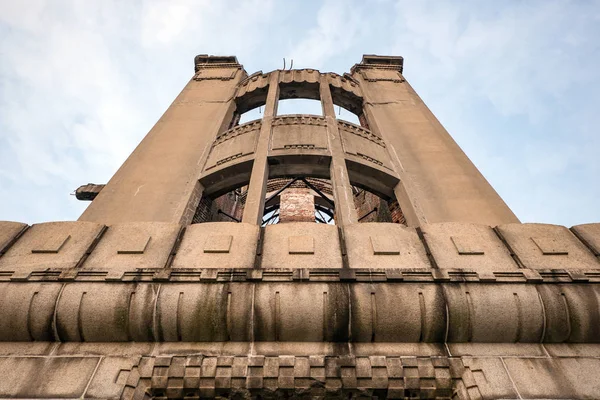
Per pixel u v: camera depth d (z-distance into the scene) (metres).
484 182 8.79
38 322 4.57
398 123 11.34
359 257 5.41
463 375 4.47
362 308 4.63
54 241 5.52
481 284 4.87
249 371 4.39
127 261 5.28
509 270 5.17
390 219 10.41
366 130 10.42
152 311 4.57
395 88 13.76
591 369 4.51
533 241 5.76
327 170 9.25
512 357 4.62
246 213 7.10
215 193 9.41
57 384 4.26
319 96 13.15
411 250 5.59
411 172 9.19
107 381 4.30
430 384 4.43
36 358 4.50
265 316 4.57
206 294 4.63
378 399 4.44
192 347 4.61
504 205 8.02
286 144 9.14
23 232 5.75
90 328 4.59
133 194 8.11
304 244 5.53
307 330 4.59
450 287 4.81
